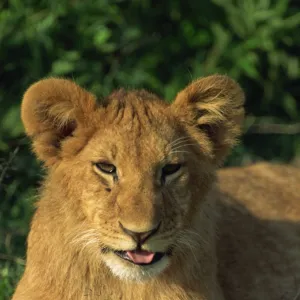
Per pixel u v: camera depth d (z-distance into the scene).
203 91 7.84
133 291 7.77
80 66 12.79
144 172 7.32
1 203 11.29
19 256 10.33
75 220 7.62
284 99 14.20
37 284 7.88
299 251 9.70
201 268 8.00
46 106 7.64
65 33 12.97
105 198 7.38
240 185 10.29
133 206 7.14
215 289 8.25
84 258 7.68
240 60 13.55
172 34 13.81
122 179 7.32
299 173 10.91
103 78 12.93
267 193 10.29
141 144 7.41
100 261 7.66
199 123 7.89
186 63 13.66
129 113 7.59
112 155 7.38
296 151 14.16
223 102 7.97
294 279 9.50
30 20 12.70
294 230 9.89
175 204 7.47
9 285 9.34
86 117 7.62
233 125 8.07
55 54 12.76
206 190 7.89
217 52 13.60
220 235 9.32
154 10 13.70
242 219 9.72
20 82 12.68
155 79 13.17
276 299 9.31
